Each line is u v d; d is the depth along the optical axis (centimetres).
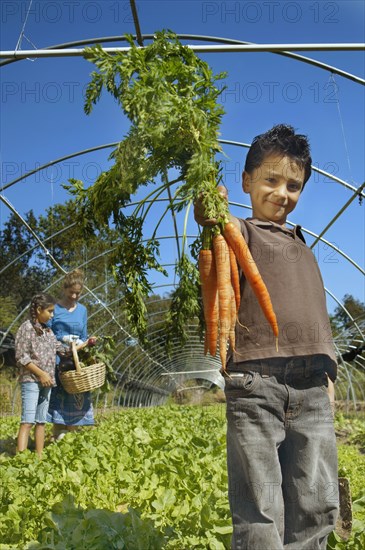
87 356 857
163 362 2375
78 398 838
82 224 350
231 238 276
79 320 850
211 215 272
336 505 268
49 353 749
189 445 718
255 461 258
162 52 308
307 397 272
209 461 582
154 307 1961
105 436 788
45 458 607
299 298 281
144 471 524
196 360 2505
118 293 1681
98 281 1861
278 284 282
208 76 304
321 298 292
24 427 736
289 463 274
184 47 308
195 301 350
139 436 794
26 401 737
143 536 325
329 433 274
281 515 257
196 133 285
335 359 286
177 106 283
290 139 289
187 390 3569
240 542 254
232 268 281
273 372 269
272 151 288
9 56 571
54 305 770
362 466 823
